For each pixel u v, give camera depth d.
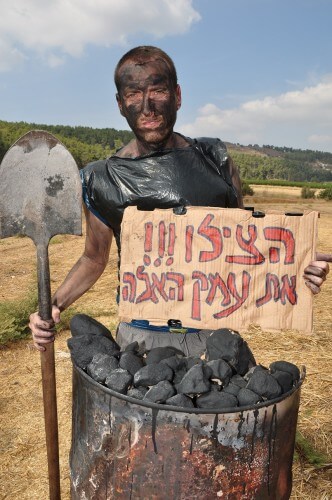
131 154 2.13
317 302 5.56
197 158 2.03
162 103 1.93
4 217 1.90
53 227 1.94
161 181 1.99
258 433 1.61
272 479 1.72
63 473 2.96
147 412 1.56
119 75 1.96
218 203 2.04
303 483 2.68
